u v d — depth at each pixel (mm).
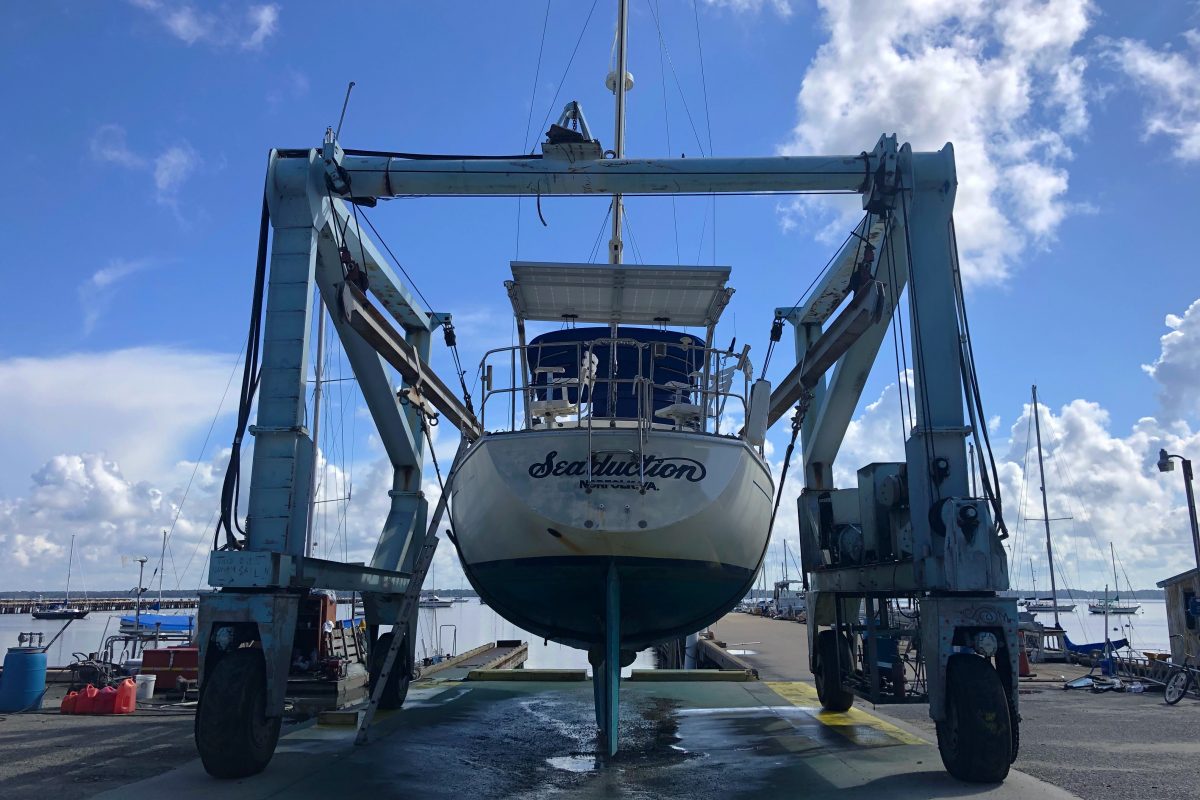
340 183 6309
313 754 6117
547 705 8859
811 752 6320
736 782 5363
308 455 5984
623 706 8820
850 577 7352
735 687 10375
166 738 7301
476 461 6789
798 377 8391
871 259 6902
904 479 6516
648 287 8203
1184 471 15266
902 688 6438
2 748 6762
